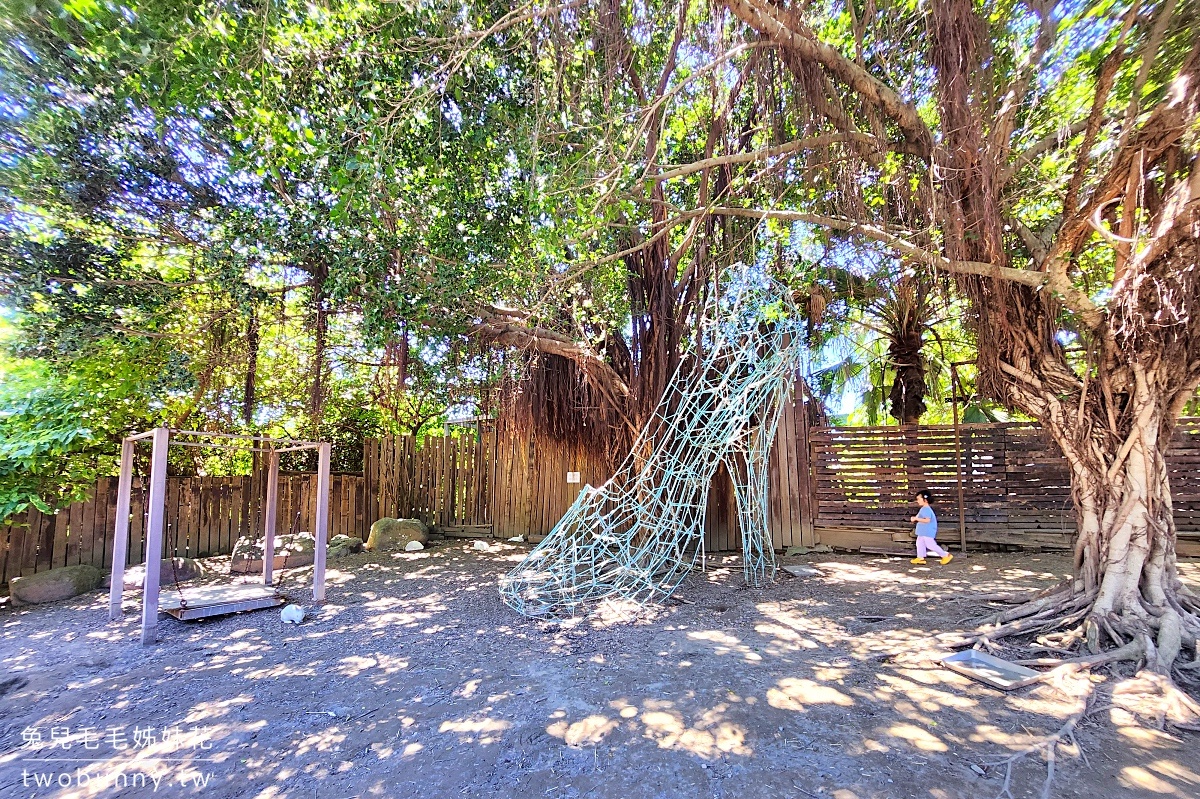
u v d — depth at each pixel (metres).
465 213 5.58
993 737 2.72
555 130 5.12
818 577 6.75
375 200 5.07
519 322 6.96
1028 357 4.66
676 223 6.17
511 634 4.68
